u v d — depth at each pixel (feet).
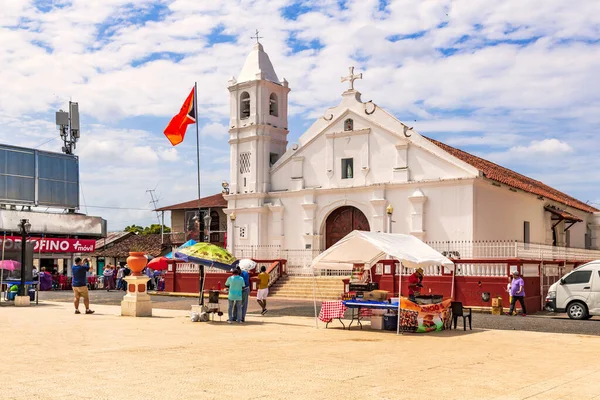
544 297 91.91
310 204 114.42
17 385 31.04
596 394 31.35
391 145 108.27
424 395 30.27
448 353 45.34
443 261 63.52
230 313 65.67
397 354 44.29
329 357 42.04
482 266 87.15
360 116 111.75
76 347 44.91
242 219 121.80
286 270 111.55
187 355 41.65
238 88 124.16
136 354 41.78
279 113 124.88
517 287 79.15
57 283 135.23
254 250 115.65
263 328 60.70
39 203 149.59
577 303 76.48
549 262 94.94
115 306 87.81
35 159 149.89
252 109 121.90
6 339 49.19
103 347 45.09
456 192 100.94
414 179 105.50
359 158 111.45
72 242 147.54
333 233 115.14
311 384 32.30
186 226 158.30
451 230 100.89
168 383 31.89
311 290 102.17
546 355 45.06
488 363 40.81
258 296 77.51
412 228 104.01
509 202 112.37
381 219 107.04
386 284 93.56
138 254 72.08
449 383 33.42
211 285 111.45
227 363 38.52
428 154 104.53
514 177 143.13
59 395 28.81
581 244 159.12
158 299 103.60
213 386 31.30
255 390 30.50
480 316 77.46
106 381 32.24
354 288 69.87
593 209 168.35
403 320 59.00
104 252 176.24
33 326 58.95
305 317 73.72
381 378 34.45
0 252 97.50
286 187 119.24
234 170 123.95
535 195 120.16
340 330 60.29
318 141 116.47
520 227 116.57
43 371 34.99
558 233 139.74
